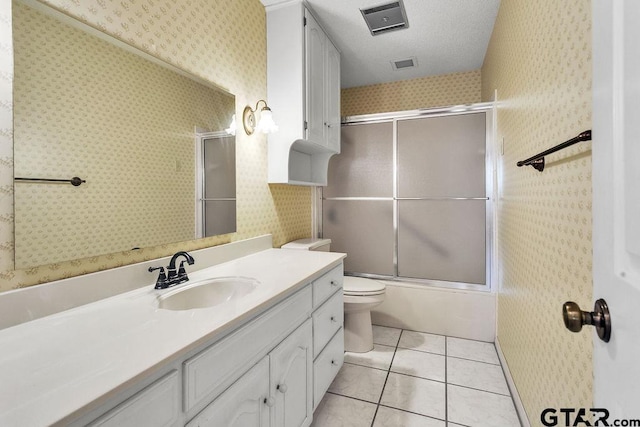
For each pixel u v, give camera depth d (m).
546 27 1.20
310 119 2.17
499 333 2.27
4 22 0.89
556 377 1.10
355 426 1.56
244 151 1.94
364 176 2.89
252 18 2.02
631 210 0.43
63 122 1.03
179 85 1.47
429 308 2.62
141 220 1.29
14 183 0.91
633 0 0.43
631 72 0.43
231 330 0.96
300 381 1.36
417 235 2.73
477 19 2.32
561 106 1.05
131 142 1.25
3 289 0.90
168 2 1.43
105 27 1.16
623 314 0.45
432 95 3.34
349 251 2.94
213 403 0.88
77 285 1.05
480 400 1.75
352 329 2.30
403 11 2.22
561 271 1.06
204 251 1.59
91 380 0.63
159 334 0.84
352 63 3.03
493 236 2.48
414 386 1.88
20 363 0.69
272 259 1.80
